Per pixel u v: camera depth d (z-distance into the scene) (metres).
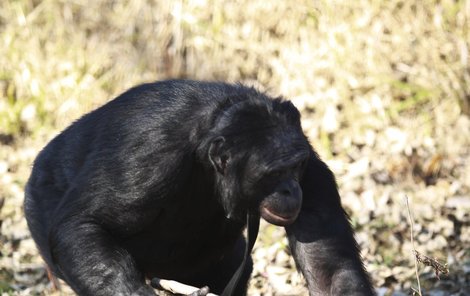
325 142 21.05
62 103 23.44
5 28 25.14
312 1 23.73
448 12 23.31
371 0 23.55
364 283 11.33
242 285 13.41
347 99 22.14
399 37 23.17
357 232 17.28
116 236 11.40
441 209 18.08
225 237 12.34
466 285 15.27
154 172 10.98
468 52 22.75
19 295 16.02
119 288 10.93
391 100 22.20
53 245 11.33
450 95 22.31
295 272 16.09
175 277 12.74
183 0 24.48
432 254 16.52
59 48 24.55
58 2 25.12
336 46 23.06
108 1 25.03
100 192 11.17
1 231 18.66
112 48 24.42
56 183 12.47
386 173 19.77
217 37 23.97
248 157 10.82
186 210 11.54
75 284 11.15
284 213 10.84
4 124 22.89
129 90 11.99
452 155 20.56
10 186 20.44
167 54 24.11
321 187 11.59
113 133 11.38
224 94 11.27
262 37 23.80
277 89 22.84
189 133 11.05
